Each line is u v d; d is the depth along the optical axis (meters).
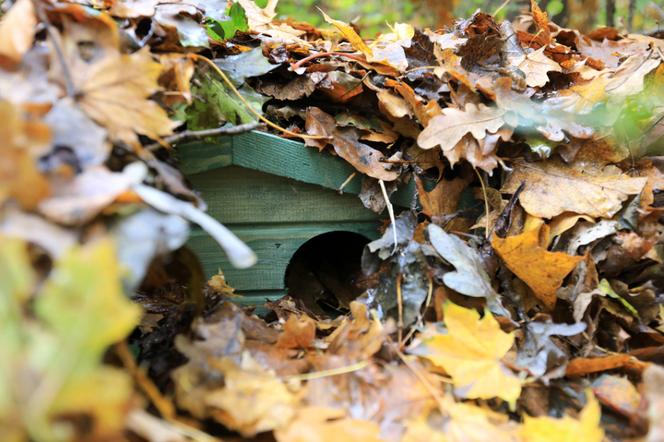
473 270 0.97
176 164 0.93
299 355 0.92
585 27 2.30
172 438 0.75
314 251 1.36
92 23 0.87
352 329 0.94
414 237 1.02
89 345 0.62
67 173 0.75
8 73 0.83
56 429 0.60
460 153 1.05
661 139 1.11
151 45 0.97
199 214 0.79
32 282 0.70
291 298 1.16
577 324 0.94
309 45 1.28
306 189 1.10
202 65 1.00
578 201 1.05
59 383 0.60
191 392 0.82
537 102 1.14
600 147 1.09
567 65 1.28
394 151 1.13
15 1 0.93
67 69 0.83
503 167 1.07
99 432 0.64
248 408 0.81
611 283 1.02
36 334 0.64
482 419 0.84
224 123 1.03
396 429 0.83
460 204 1.11
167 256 0.84
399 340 0.93
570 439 0.81
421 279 0.97
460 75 1.08
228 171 1.08
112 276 0.64
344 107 1.14
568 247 1.05
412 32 1.39
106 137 0.81
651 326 1.00
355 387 0.87
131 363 0.80
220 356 0.86
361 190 1.10
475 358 0.89
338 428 0.80
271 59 1.13
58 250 0.71
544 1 2.22
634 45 1.44
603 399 0.88
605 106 1.10
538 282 0.98
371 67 1.14
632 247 1.01
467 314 0.91
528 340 0.94
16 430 0.59
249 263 0.76
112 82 0.85
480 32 1.27
